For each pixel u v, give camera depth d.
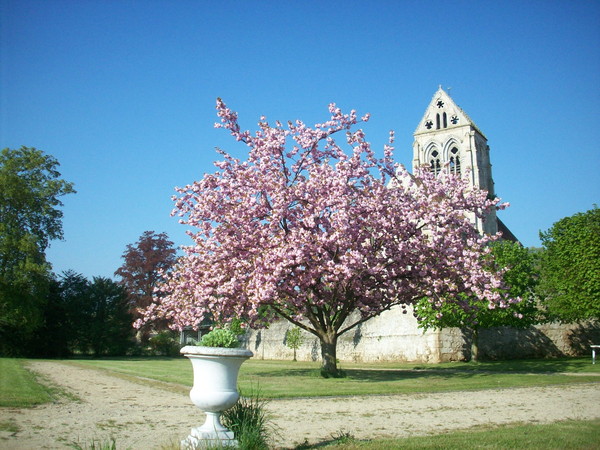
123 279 62.00
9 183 43.44
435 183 20.83
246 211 18.86
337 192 18.38
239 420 7.28
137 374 21.69
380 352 38.25
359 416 10.74
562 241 34.06
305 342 43.22
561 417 10.70
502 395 14.71
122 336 52.38
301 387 16.36
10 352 46.19
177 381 18.14
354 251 17.84
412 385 17.27
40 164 46.62
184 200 20.14
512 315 32.22
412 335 36.50
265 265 17.31
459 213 20.27
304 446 7.69
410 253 19.94
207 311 19.94
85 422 9.47
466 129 74.69
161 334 54.62
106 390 15.15
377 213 19.19
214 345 7.36
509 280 32.00
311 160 20.02
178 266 21.80
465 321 31.58
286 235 18.55
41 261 43.56
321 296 20.03
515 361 33.88
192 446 6.80
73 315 50.34
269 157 19.30
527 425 9.57
